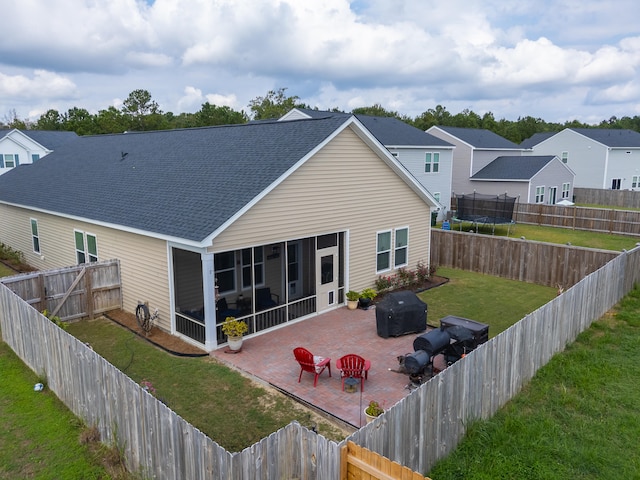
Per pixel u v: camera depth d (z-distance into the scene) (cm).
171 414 644
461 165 4197
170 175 1636
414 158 3506
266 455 591
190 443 620
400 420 658
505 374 912
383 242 1744
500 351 883
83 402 870
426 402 705
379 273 1748
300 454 620
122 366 1151
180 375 1102
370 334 1352
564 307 1148
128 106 8594
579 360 1122
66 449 810
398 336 1324
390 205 1742
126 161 1992
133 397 718
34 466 768
